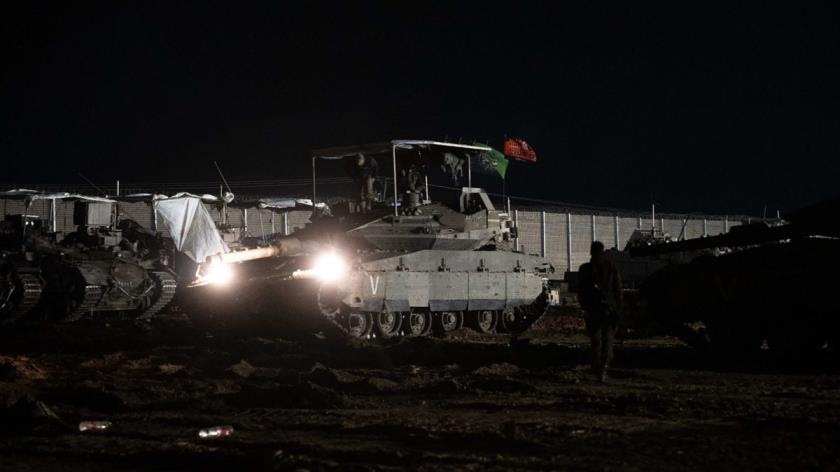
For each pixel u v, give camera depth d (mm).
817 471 6688
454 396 11297
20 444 8227
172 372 14438
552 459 7129
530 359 15734
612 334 12906
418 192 24672
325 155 24984
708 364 15484
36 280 28266
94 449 7938
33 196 32344
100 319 30578
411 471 6738
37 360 15961
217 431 8664
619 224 47344
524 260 25578
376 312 22031
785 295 16344
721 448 7480
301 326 21547
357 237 22656
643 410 9695
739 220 51281
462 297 23656
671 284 18047
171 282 31859
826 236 17016
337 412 9961
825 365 15391
